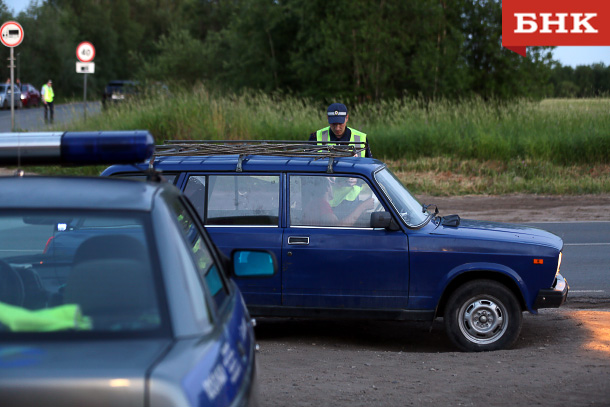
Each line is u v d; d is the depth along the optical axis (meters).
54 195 8.73
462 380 16.81
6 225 12.73
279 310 20.31
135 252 8.16
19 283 11.14
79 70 72.81
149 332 7.48
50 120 80.00
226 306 9.50
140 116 69.00
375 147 68.31
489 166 64.38
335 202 20.28
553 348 20.39
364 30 97.00
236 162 20.59
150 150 9.74
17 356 6.84
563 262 34.03
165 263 8.03
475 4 99.38
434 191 57.44
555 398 15.19
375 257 19.88
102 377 6.41
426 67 96.00
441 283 19.88
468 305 20.09
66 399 6.33
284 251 20.08
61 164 9.74
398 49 99.69
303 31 105.06
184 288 7.89
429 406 14.80
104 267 8.06
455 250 19.84
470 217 46.97
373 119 77.44
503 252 19.91
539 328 23.23
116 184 9.21
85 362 6.72
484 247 19.91
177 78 133.62
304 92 103.38
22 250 12.78
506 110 75.50
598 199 54.00
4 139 9.48
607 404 14.67
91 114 73.50
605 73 90.31
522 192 57.44
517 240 20.14
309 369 18.03
